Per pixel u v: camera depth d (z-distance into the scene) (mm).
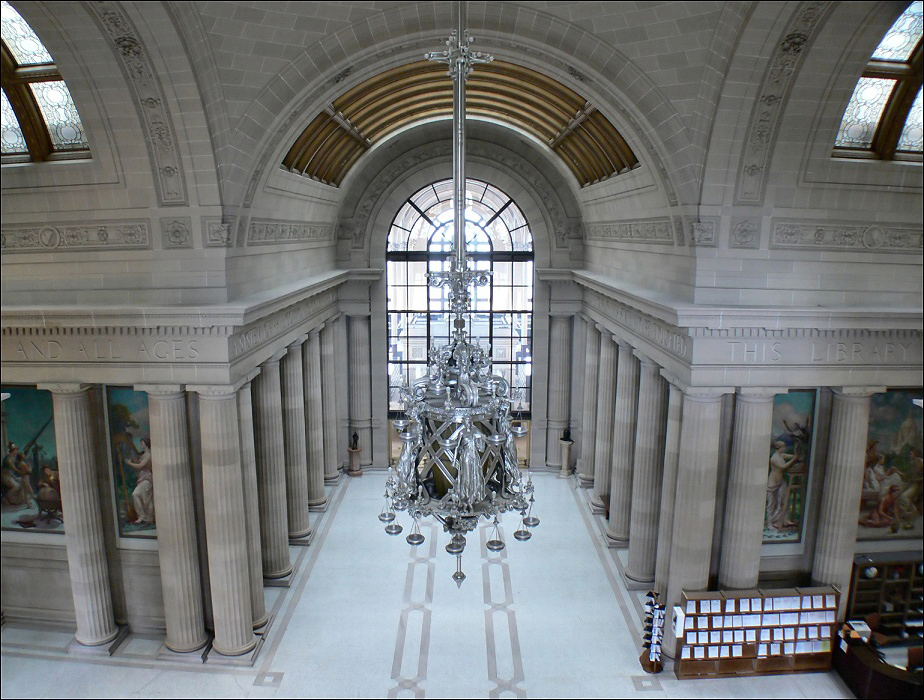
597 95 11102
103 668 11266
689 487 11070
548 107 14781
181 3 8828
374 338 20328
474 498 7273
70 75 9500
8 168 10742
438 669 11492
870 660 10695
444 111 17703
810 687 11117
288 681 11094
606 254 17359
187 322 10266
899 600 11766
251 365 11641
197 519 11703
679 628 11219
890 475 11703
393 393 20891
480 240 20266
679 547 11352
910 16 9195
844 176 10695
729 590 11414
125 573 12000
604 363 17188
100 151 10391
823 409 11523
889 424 11531
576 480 20156
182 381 10633
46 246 11227
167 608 11445
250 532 12055
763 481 11164
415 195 19906
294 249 15148
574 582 14367
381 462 21000
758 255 11086
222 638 11438
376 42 10328
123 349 10648
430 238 20172
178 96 9727
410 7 9953
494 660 11766
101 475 11727
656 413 13555
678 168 10852
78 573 11398
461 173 7406
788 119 10070
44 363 10820
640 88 10461
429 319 20469
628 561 14398
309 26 9781
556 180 19469
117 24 8852
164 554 11234
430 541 16141
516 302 20516
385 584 14234
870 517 11812
